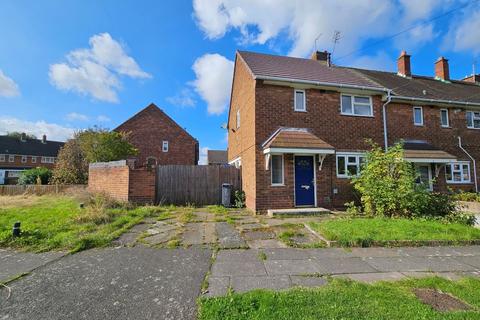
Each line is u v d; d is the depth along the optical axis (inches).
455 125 577.9
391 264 198.8
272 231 298.7
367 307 129.3
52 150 2193.7
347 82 501.4
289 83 458.0
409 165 368.5
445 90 654.5
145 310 133.2
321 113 478.0
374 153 392.2
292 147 417.1
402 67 724.0
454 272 184.4
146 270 185.9
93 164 590.2
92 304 139.6
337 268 189.9
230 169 524.1
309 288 154.7
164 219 363.6
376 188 362.9
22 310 134.4
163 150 1232.2
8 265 196.4
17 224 262.5
